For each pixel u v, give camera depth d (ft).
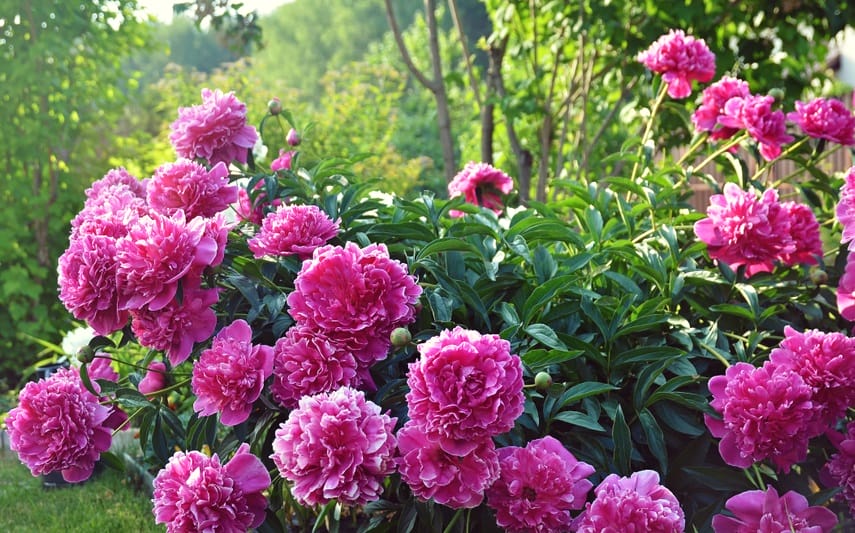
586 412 6.14
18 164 18.40
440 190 32.32
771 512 5.39
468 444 4.79
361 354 5.51
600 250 7.11
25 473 12.50
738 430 5.55
